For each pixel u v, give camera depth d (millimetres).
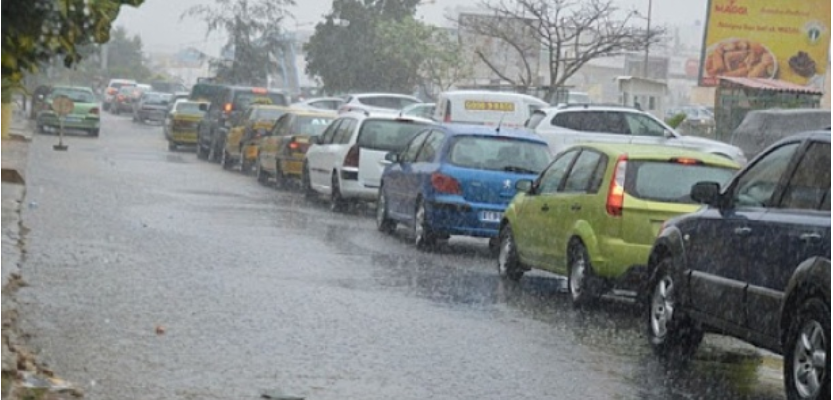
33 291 15758
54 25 9188
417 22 66000
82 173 35406
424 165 22703
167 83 85750
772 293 11328
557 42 53969
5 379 10773
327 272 18734
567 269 16844
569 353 13555
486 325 14961
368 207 30547
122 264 18406
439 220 21766
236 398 10898
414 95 68125
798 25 59062
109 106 84375
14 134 45094
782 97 50188
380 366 12438
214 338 13453
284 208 29172
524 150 22234
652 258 13992
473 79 68000
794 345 10945
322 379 11766
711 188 12711
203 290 16484
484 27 63312
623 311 16500
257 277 17844
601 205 16047
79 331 13477
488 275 19469
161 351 12688
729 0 59250
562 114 33406
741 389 12188
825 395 10414
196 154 49406
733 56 59219
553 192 17719
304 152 33844
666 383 12297
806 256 10805
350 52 65812
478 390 11602
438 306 16188
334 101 54531
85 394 10781
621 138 32562
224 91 49781
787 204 11625
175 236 22141
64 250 19531
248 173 40219
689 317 13211
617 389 11906
